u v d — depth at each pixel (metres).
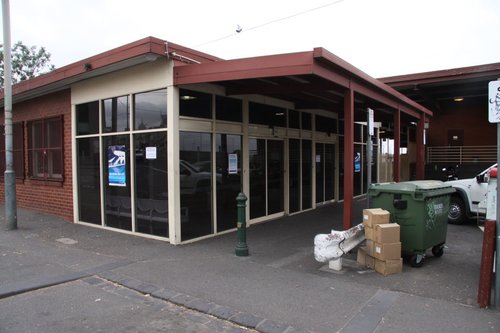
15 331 4.09
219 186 8.45
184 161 7.62
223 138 8.56
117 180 8.70
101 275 5.80
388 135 18.45
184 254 6.85
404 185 6.20
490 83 4.51
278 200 10.58
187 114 7.64
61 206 10.45
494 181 5.02
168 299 4.88
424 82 15.38
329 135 13.05
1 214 11.24
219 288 5.21
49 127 10.84
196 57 7.77
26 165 11.98
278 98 10.12
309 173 11.95
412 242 6.03
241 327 4.18
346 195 7.06
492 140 17.55
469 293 4.95
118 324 4.26
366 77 7.42
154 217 7.91
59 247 7.45
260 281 5.47
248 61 6.47
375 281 5.43
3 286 5.28
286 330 4.03
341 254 5.90
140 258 6.65
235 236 8.29
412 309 4.47
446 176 16.53
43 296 5.05
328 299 4.80
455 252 7.00
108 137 8.84
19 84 10.57
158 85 7.52
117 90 8.43
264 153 9.97
